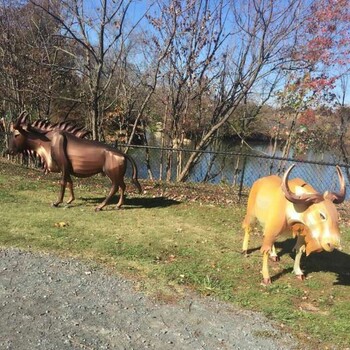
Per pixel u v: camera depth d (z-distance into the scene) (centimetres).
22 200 904
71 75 1589
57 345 400
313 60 1232
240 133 1584
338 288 584
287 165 1446
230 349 421
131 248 671
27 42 1454
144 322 458
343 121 1387
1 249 627
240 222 862
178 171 1433
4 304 465
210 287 557
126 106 1497
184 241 725
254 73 1281
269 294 550
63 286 524
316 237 522
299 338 450
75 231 731
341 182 548
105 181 1137
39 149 883
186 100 1414
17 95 1430
